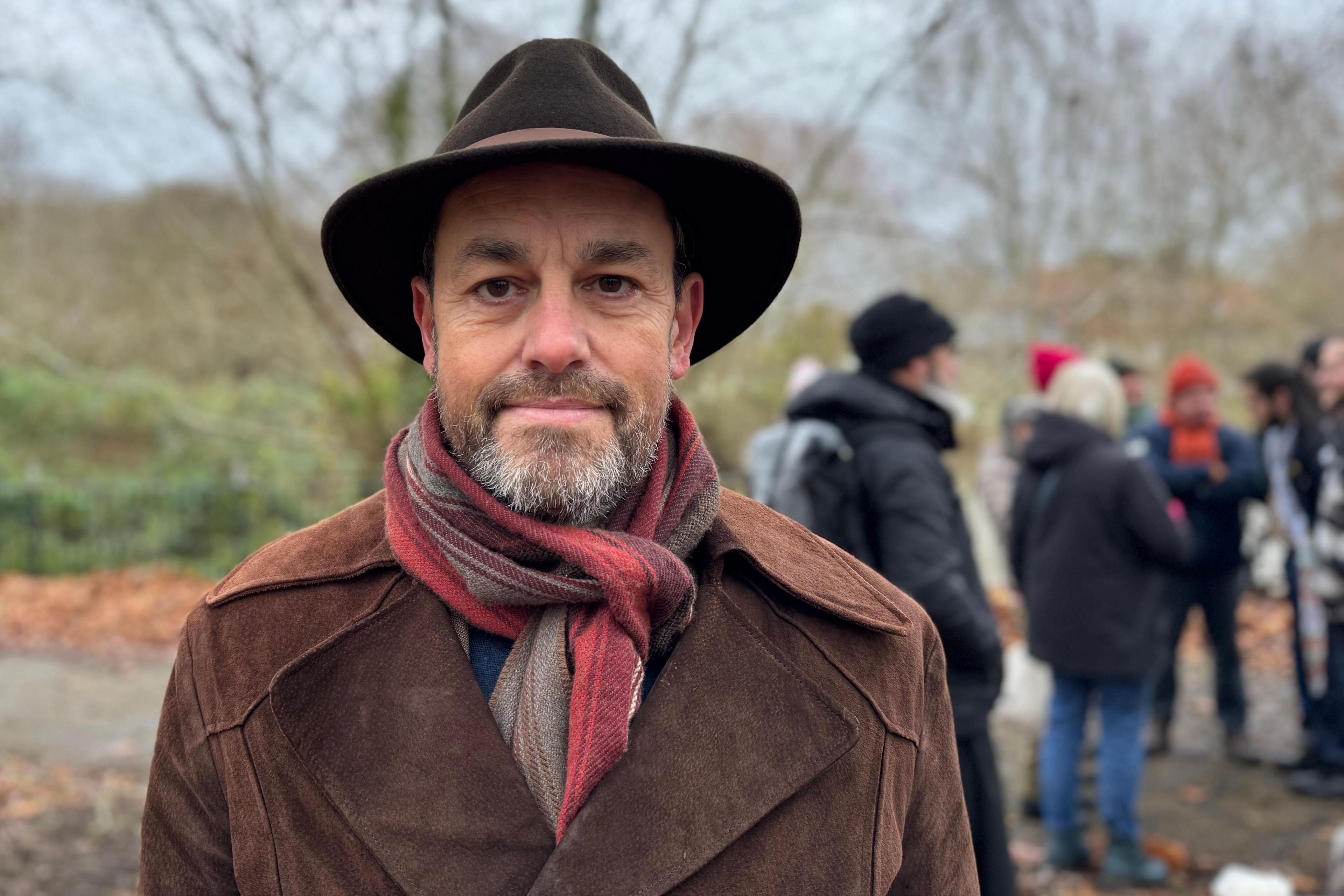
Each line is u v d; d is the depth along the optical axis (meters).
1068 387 3.70
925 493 2.37
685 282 1.31
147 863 1.19
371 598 1.17
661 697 1.12
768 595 1.25
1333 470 4.32
